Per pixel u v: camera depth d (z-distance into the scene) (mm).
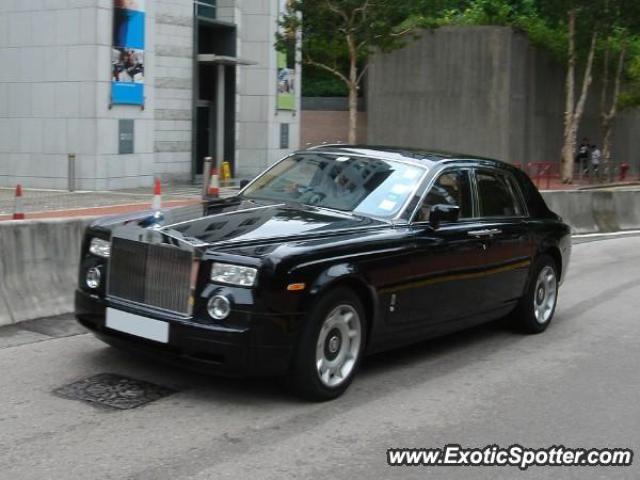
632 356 7867
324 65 29641
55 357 6746
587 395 6566
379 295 6266
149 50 24172
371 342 6371
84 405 5676
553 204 17781
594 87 45812
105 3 22484
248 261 5520
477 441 5449
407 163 7281
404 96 40562
